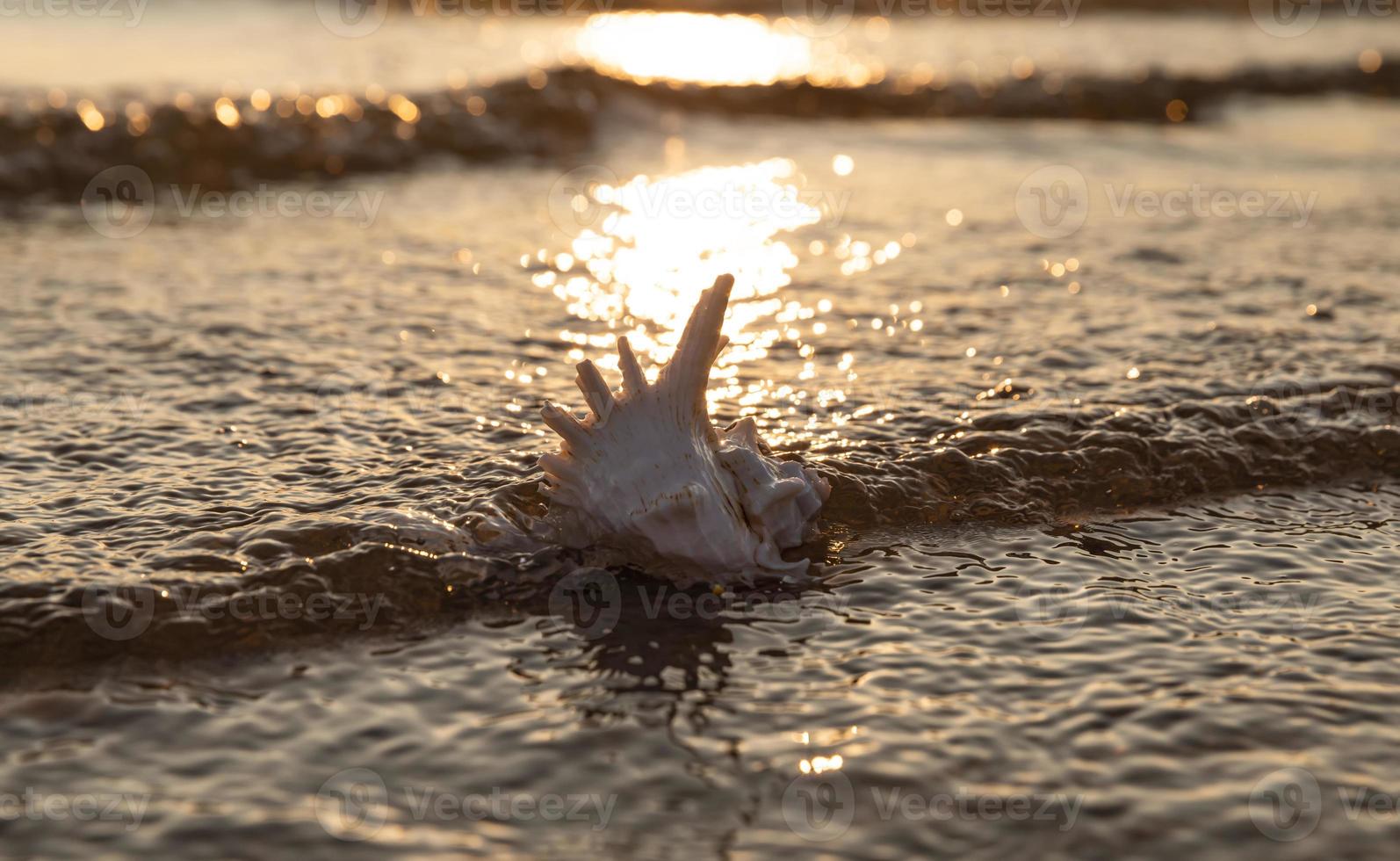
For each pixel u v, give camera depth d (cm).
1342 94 1644
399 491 441
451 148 1193
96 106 1118
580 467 404
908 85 1513
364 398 539
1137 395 546
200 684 338
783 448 481
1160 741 320
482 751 312
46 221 891
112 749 308
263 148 1119
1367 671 356
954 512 455
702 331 405
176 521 413
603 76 1390
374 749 312
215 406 526
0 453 468
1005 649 366
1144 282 741
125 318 644
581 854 273
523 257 804
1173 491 480
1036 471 480
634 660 357
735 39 2020
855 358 600
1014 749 316
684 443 403
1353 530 454
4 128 1051
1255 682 349
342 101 1210
